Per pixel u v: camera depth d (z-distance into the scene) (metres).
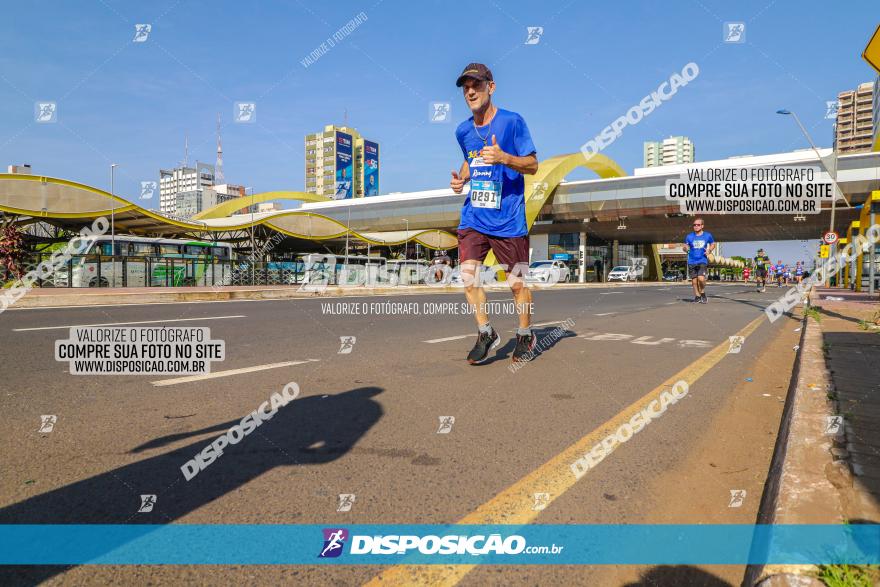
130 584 1.48
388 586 1.53
